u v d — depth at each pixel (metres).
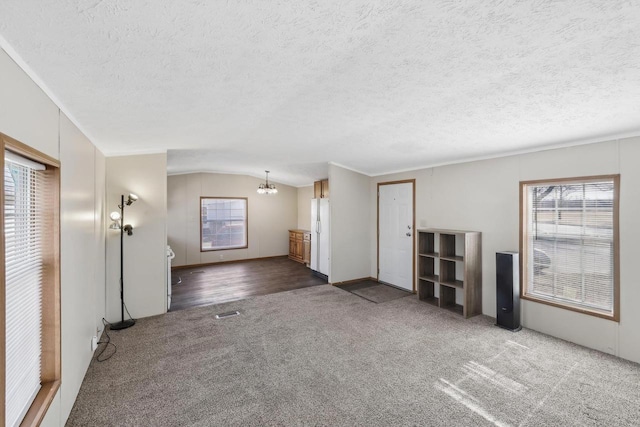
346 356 2.84
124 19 1.19
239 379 2.46
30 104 1.47
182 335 3.32
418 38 1.47
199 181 7.54
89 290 2.69
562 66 1.69
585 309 3.02
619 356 2.78
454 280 4.39
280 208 8.76
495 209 3.84
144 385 2.37
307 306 4.30
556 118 2.47
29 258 1.62
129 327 3.55
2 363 1.16
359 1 1.19
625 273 2.75
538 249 3.46
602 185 2.94
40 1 1.03
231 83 1.97
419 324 3.62
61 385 1.87
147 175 3.97
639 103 2.10
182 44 1.44
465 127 2.88
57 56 1.40
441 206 4.57
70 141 2.15
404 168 5.16
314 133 3.41
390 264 5.53
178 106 2.36
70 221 2.09
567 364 2.67
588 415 2.02
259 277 6.20
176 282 5.77
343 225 5.61
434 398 2.21
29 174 1.62
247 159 5.38
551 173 3.29
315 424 1.94
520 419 1.98
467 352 2.90
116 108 2.23
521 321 3.55
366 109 2.56
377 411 2.06
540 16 1.27
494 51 1.58
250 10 1.21
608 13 1.23
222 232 7.90
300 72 1.84
